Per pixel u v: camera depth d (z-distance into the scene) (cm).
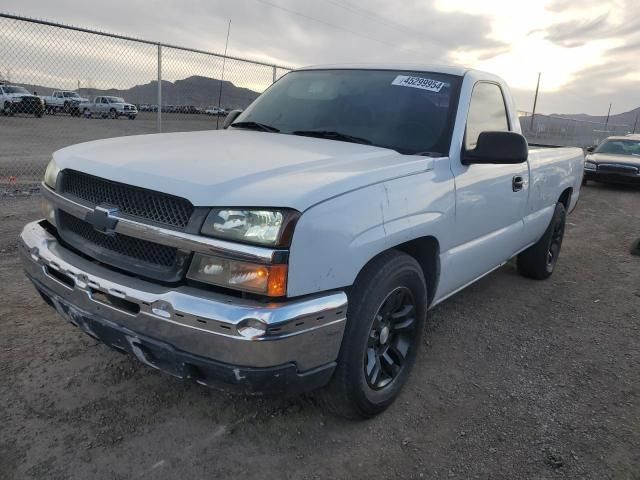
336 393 248
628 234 820
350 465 242
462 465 247
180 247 207
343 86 364
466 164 317
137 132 904
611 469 250
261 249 198
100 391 282
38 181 863
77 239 248
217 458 239
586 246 725
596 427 283
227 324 197
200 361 206
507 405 300
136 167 232
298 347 209
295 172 232
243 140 299
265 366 203
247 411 275
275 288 200
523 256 526
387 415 282
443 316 427
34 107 1002
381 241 241
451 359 352
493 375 335
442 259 308
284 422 268
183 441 249
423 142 313
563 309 462
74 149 282
